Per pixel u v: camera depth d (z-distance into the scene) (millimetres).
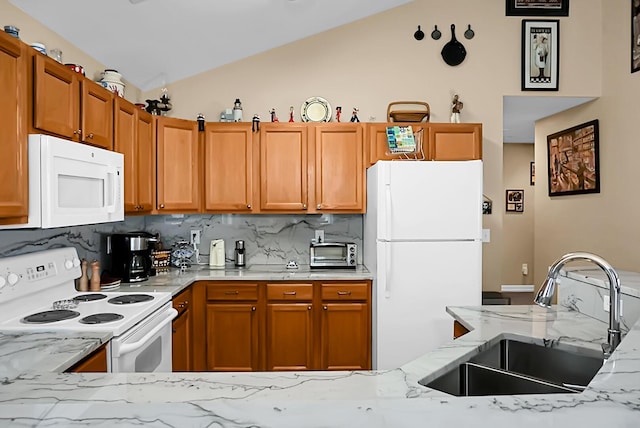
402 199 3062
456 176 3068
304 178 3564
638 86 3324
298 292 3322
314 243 3711
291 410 775
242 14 3170
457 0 3809
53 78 2020
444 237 3066
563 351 1633
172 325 2818
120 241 3002
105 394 1034
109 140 2617
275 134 3568
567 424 755
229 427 737
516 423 755
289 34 3672
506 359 1748
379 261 3072
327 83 3814
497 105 3797
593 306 2004
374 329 3211
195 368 3303
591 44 3785
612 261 3617
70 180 2090
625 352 1107
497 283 3854
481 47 3803
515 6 3789
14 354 1538
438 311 3061
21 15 2346
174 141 3447
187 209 3502
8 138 1707
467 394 1463
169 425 743
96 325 1862
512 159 6742
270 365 3330
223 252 3775
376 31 3811
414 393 1075
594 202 3850
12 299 1992
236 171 3564
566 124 4293
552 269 1511
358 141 3559
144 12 2797
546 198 4684
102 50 3043
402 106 3820
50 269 2273
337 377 1177
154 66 3510
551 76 3775
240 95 3812
